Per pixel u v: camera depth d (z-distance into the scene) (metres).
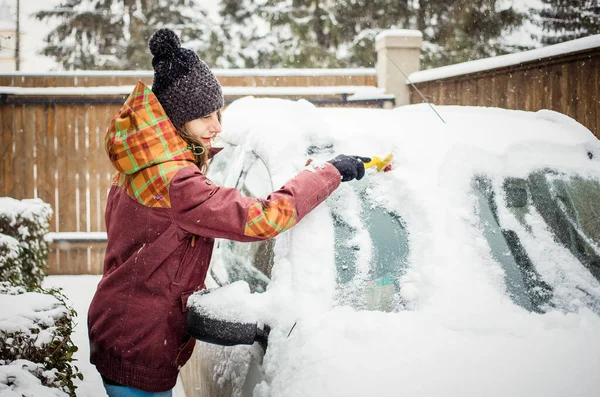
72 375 2.84
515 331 1.99
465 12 13.80
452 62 13.73
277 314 2.10
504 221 2.38
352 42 15.00
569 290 2.25
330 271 2.20
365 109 3.08
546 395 1.74
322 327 1.99
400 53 8.38
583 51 4.94
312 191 2.17
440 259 2.16
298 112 2.83
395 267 2.22
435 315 2.01
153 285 2.13
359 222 2.35
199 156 2.30
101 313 2.21
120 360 2.17
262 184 2.68
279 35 15.73
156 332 2.14
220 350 2.65
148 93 2.10
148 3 16.44
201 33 16.36
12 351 2.50
